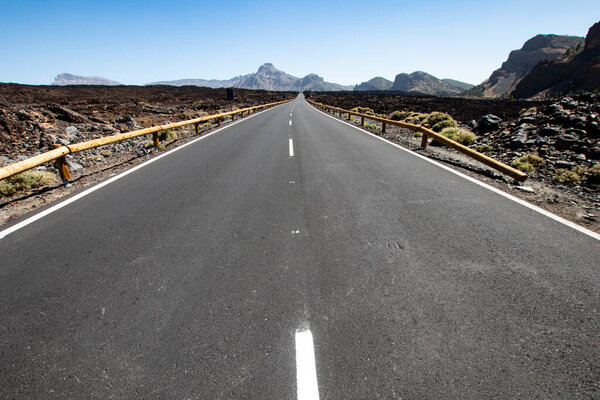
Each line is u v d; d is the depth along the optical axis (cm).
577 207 476
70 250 361
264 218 443
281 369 203
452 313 250
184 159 859
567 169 659
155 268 321
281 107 4319
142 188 597
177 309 260
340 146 1038
